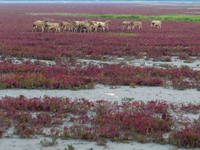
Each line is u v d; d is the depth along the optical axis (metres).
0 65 16.53
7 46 23.61
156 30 39.81
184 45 27.20
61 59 19.77
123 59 21.16
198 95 12.78
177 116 10.13
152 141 8.10
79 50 23.84
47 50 22.61
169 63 19.97
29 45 26.12
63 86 13.34
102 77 14.94
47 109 10.37
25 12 87.31
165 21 55.31
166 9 116.50
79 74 15.96
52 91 12.88
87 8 123.50
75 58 20.42
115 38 30.42
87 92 12.88
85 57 20.86
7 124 8.78
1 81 13.41
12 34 32.84
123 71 16.25
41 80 13.77
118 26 45.69
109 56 21.98
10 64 16.98
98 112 10.05
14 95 12.04
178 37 32.22
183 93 13.06
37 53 21.19
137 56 21.41
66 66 17.98
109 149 7.50
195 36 33.00
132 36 32.66
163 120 9.25
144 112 10.12
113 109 10.53
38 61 18.70
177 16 68.38
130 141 8.07
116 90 13.32
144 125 8.78
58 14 77.06
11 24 46.03
